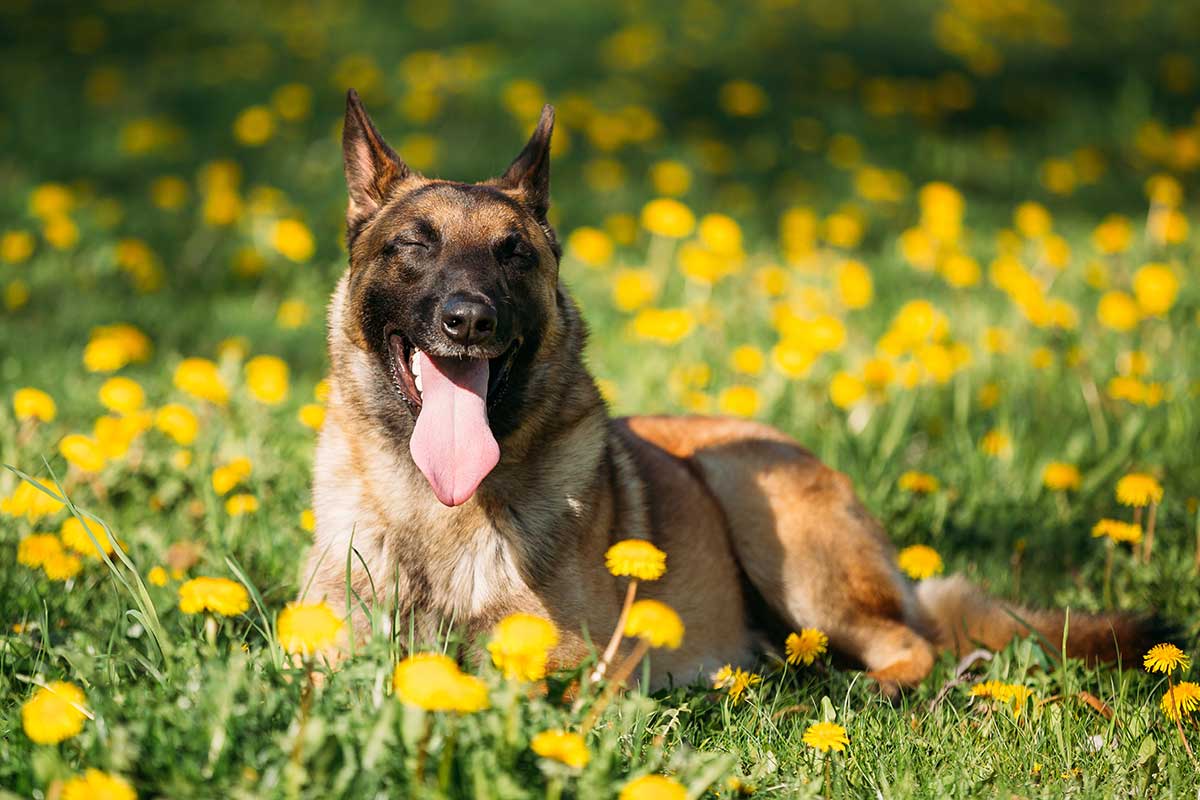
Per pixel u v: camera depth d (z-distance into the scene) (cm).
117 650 391
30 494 473
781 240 1148
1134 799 342
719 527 507
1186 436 689
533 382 432
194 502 565
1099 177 1430
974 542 592
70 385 724
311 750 281
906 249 891
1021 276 773
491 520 422
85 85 1554
